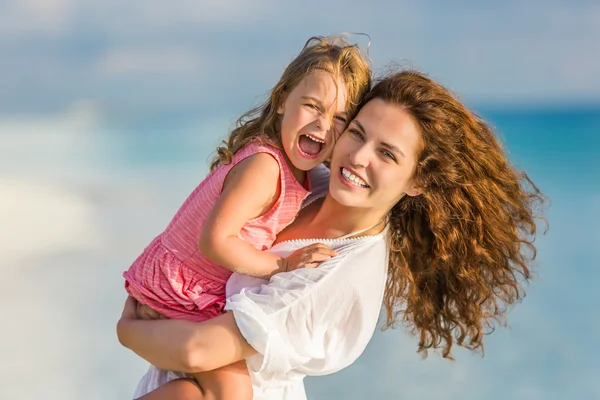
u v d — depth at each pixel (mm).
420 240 2963
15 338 7414
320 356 2648
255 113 2992
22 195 13852
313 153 2768
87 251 10211
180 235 2789
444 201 2803
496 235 2934
